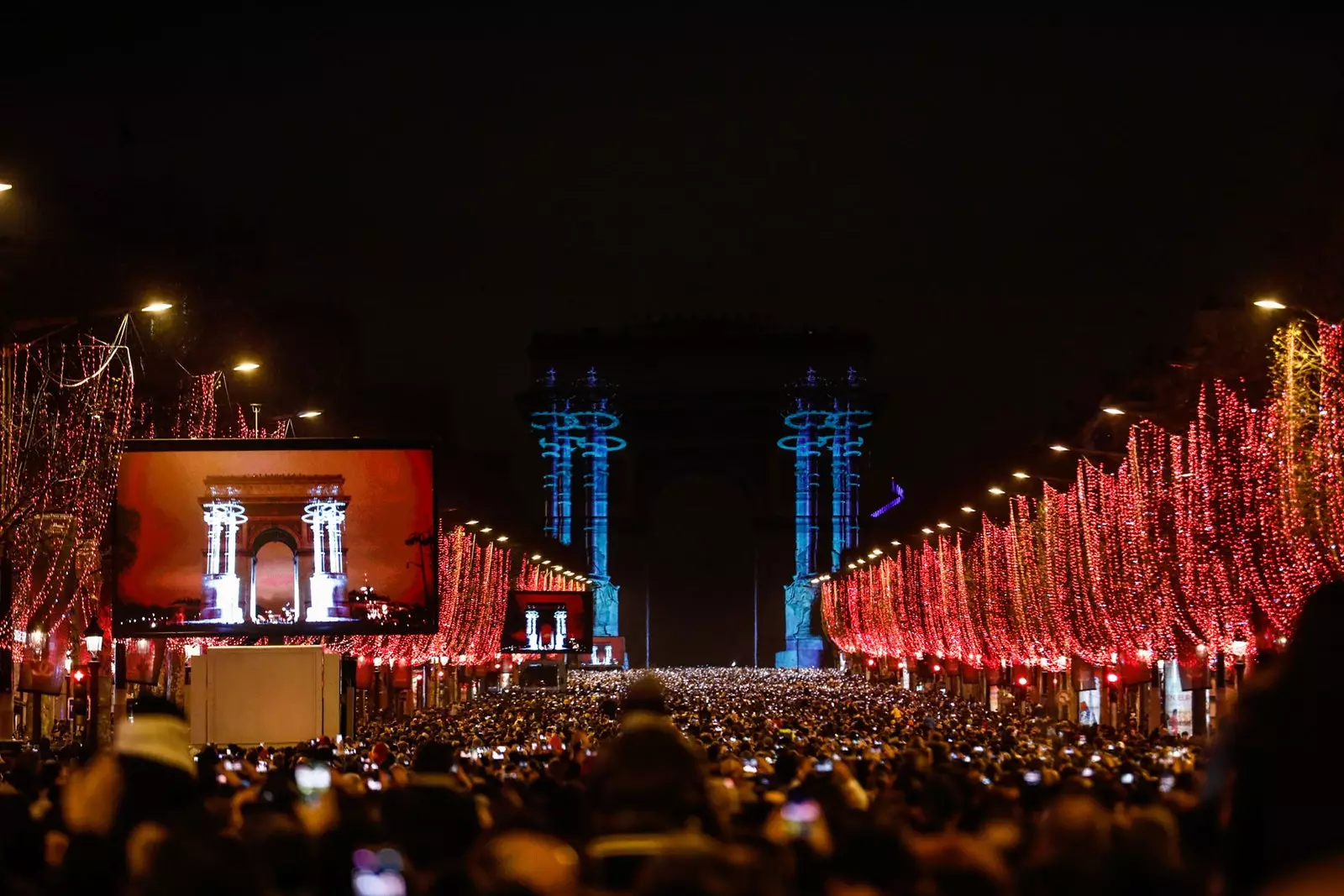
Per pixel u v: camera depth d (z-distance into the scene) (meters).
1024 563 117.62
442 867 13.13
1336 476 55.97
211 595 64.81
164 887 11.66
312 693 61.62
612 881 13.30
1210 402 79.56
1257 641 66.81
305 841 14.09
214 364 94.62
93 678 66.19
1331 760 10.42
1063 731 73.88
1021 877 13.54
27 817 16.88
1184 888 12.70
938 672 161.75
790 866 14.38
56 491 76.44
